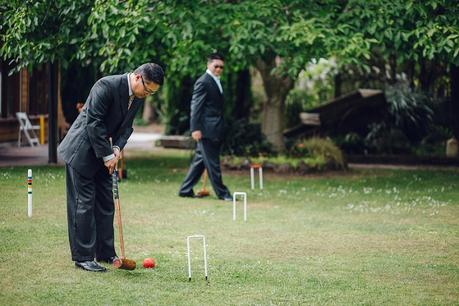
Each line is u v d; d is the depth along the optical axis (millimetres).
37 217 9320
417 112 19141
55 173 13641
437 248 8211
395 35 12875
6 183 12156
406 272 7078
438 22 12766
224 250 7910
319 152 15891
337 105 19516
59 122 20703
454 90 17328
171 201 11211
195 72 13352
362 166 16750
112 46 12547
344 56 12883
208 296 6109
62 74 20938
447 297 6238
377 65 19859
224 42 13484
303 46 13062
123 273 6742
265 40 12969
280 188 12977
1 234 8234
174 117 21250
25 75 21297
